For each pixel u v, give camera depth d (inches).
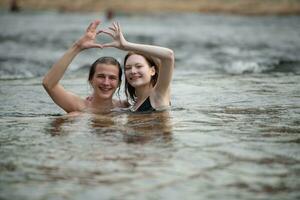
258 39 839.7
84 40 225.1
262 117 197.0
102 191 108.3
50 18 1644.9
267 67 446.9
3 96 281.0
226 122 186.4
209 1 2224.4
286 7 1964.8
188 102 245.6
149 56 232.2
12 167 127.0
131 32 1023.6
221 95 267.4
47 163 130.1
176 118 197.5
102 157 135.1
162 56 220.1
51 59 534.3
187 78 361.1
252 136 160.2
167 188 110.0
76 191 108.7
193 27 1222.9
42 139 159.2
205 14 1973.4
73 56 224.7
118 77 236.5
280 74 380.8
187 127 176.6
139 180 115.3
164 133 166.1
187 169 123.2
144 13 2033.7
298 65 458.3
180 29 1146.7
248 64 474.3
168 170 122.5
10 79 367.9
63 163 130.0
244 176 117.6
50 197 105.3
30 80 358.9
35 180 116.5
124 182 114.0
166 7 2208.4
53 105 253.4
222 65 476.1
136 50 221.3
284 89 287.6
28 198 104.8
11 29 1097.4
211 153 138.0
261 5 2041.1
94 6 2223.2
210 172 120.7
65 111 233.5
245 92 277.7
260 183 112.9
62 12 2071.9
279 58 526.3
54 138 160.6
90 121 193.5
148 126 179.9
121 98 273.3
